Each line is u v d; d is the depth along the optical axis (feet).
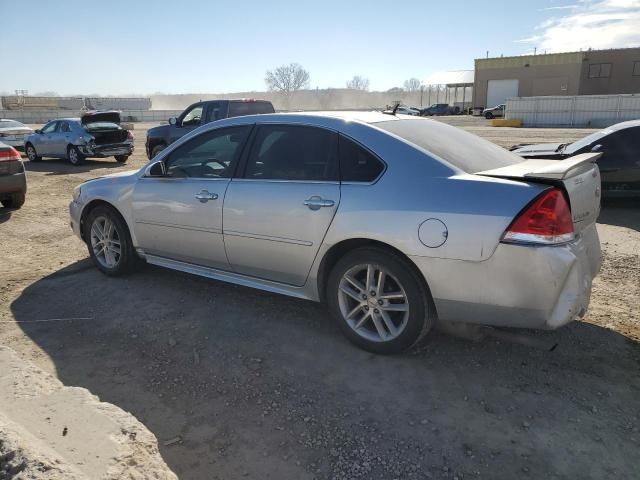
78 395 8.66
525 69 183.93
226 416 9.73
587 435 8.96
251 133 13.56
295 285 12.82
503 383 10.55
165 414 9.82
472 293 10.12
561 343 12.02
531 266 9.57
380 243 11.12
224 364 11.53
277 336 12.75
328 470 8.31
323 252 11.84
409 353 11.77
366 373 11.03
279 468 8.38
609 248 20.08
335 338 12.57
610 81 173.37
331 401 10.09
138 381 10.94
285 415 9.71
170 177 14.93
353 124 12.01
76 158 52.80
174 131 44.93
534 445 8.75
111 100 275.80
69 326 13.50
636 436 8.93
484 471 8.21
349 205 11.31
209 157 14.30
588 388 10.34
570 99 118.01
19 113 195.11
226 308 14.42
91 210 17.21
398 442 8.89
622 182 26.66
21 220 26.37
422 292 10.78
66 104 264.72
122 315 14.10
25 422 7.85
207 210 13.78
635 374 10.80
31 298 15.39
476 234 9.86
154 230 15.33
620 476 8.04
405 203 10.65
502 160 12.34
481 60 191.21
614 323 13.12
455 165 10.89
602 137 27.02
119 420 8.00
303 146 12.54
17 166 28.17
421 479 8.07
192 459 8.63
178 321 13.66
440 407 9.82
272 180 12.79
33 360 11.79
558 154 26.27
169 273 17.30
